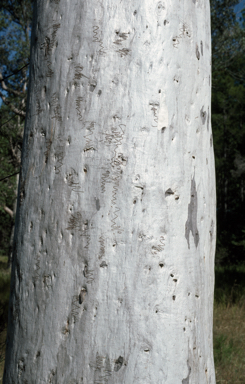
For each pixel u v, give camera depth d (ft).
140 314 3.53
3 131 31.76
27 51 30.22
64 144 3.81
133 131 3.68
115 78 3.73
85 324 3.53
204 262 4.14
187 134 3.99
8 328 4.11
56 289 3.67
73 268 3.63
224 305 21.86
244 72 50.06
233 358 14.43
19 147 33.42
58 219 3.75
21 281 3.93
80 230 3.65
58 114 3.88
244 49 32.04
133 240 3.59
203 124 4.25
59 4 4.03
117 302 3.52
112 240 3.59
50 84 3.98
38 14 4.31
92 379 3.47
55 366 3.59
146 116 3.71
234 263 50.96
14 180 42.75
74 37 3.88
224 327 18.12
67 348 3.56
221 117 86.38
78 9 3.89
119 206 3.62
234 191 86.53
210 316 4.26
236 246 52.44
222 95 84.28
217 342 15.38
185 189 3.90
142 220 3.62
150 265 3.61
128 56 3.75
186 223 3.88
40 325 3.71
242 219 59.00
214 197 4.49
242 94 79.15
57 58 3.95
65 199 3.74
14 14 32.09
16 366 3.84
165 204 3.73
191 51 4.11
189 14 4.14
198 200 4.07
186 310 3.77
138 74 3.74
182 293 3.76
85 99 3.76
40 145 4.00
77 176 3.72
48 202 3.83
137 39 3.77
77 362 3.51
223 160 81.15
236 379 12.54
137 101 3.71
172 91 3.88
